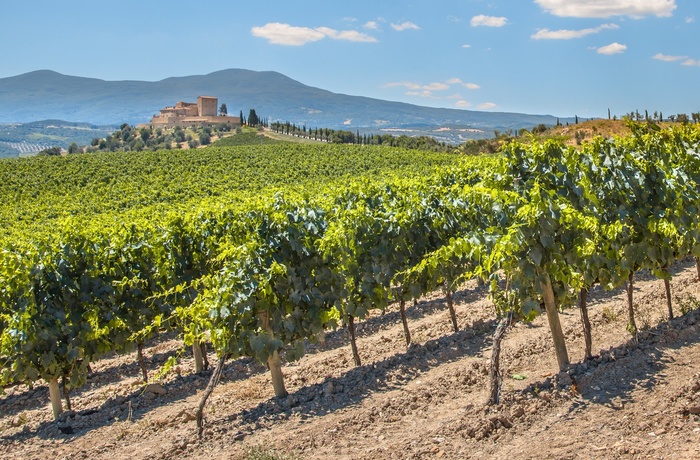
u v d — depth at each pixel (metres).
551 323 6.99
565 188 7.70
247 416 7.14
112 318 9.68
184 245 11.05
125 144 162.12
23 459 6.87
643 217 8.17
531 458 4.93
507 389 6.59
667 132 9.69
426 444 5.46
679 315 8.78
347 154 63.34
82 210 39.34
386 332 11.32
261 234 8.61
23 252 10.39
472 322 10.38
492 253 6.48
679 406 5.40
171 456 6.21
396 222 9.79
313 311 8.34
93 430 7.56
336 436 6.04
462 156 16.73
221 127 181.88
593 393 6.02
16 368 8.58
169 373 10.52
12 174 53.69
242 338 7.48
